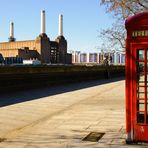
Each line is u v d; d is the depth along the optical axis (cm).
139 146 938
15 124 1334
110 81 4547
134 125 954
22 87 2723
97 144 974
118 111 1659
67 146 957
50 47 12081
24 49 11281
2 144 991
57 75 3497
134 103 948
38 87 3027
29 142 1015
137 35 935
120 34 2542
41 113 1620
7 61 6612
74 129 1211
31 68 2895
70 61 12950
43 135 1116
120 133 1129
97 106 1880
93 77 4756
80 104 1981
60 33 12744
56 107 1839
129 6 2144
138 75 942
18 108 1766
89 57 12612
